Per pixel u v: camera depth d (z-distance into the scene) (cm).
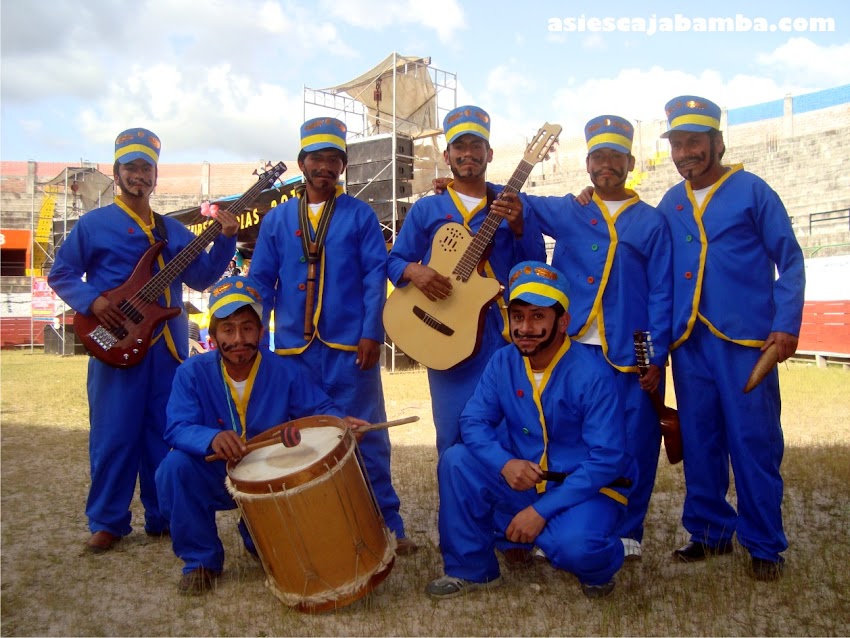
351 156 1562
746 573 406
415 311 457
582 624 350
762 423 408
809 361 1633
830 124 2947
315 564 357
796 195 2522
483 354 459
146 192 498
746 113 3152
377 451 473
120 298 472
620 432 374
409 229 483
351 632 346
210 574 406
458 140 462
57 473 689
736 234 417
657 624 346
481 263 459
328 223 475
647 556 440
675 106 426
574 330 438
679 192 443
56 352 2639
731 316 413
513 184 464
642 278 443
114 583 419
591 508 365
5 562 454
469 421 395
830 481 581
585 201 453
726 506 437
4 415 1056
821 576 397
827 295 1552
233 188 4291
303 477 348
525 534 363
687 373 433
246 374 423
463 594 387
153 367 492
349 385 470
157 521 500
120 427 477
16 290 3216
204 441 386
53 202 3697
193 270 514
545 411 386
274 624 356
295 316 472
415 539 483
